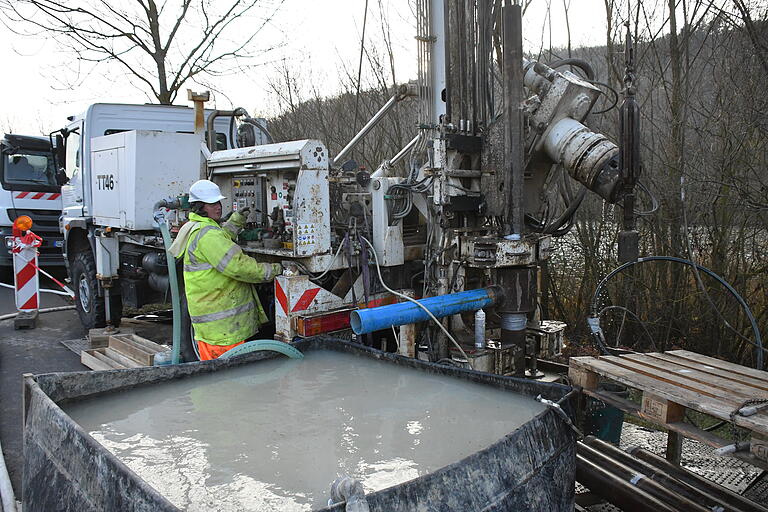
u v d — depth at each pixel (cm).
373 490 198
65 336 706
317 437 244
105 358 556
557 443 232
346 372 329
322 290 404
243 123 580
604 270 602
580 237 618
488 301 373
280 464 220
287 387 305
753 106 472
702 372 284
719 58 523
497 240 367
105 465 190
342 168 439
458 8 402
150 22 963
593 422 363
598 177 371
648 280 573
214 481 207
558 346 428
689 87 535
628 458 309
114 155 625
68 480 208
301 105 1039
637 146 335
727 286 369
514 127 369
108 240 662
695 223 533
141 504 171
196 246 387
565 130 387
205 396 293
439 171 387
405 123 831
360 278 424
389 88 845
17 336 706
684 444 395
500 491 199
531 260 379
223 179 486
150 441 240
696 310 546
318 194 394
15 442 410
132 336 587
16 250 754
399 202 425
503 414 265
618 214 582
